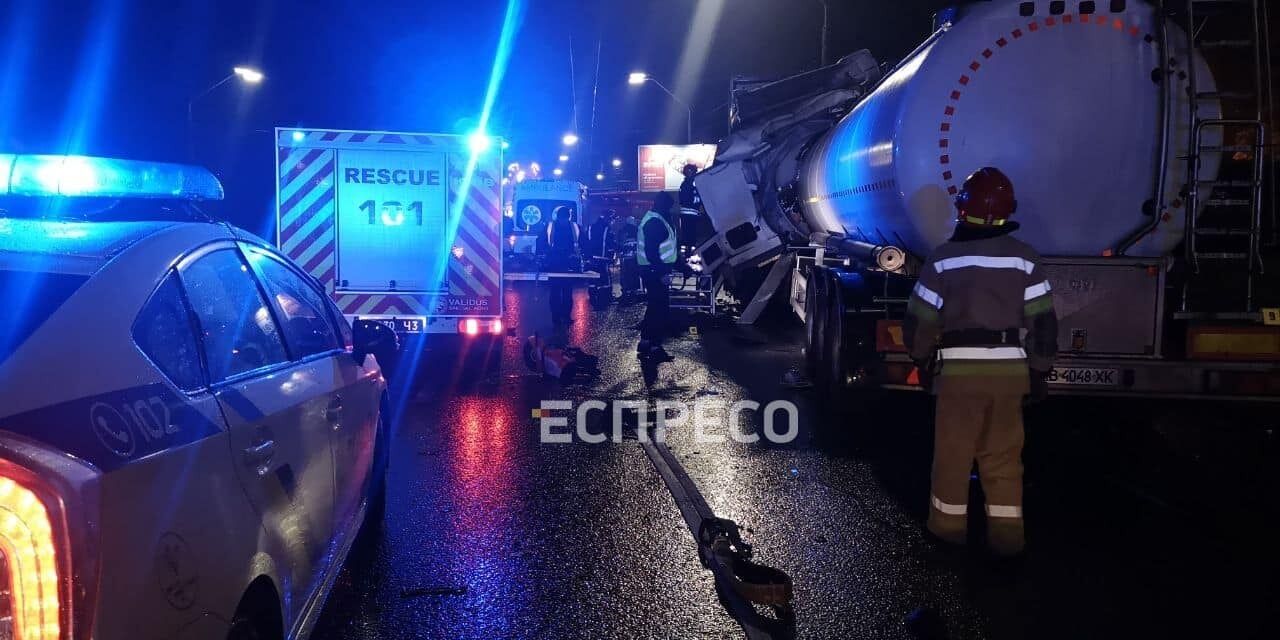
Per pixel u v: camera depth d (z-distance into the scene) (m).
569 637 4.46
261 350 3.79
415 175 11.84
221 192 4.14
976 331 5.27
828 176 11.61
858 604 4.86
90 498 2.15
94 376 2.46
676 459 7.77
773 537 5.90
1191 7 7.14
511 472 7.35
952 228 7.73
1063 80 7.51
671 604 4.83
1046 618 4.69
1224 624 4.61
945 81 7.63
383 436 6.03
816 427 9.04
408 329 11.98
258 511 3.17
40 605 2.03
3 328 2.49
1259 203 7.10
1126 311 7.28
